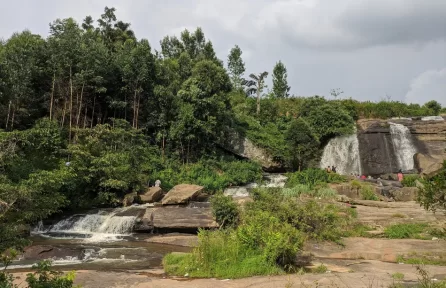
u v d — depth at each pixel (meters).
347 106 41.62
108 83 31.56
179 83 37.22
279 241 11.05
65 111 27.95
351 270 11.25
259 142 35.19
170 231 18.83
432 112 43.41
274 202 16.08
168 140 32.09
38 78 27.91
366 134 36.75
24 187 12.61
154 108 32.88
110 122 32.62
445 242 14.12
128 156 25.09
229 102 36.66
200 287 9.26
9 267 12.41
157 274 11.01
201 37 56.72
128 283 9.78
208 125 31.70
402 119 39.19
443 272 10.84
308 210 15.59
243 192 27.84
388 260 12.94
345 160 36.41
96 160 22.88
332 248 14.12
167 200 22.44
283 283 9.47
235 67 61.62
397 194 22.89
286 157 34.44
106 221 19.48
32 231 18.95
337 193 21.59
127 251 15.08
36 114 28.05
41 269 5.56
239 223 15.91
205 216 18.91
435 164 30.91
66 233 18.84
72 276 5.39
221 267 10.76
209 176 29.42
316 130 36.97
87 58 28.05
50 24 28.77
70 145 23.47
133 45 37.53
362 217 17.41
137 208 21.52
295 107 43.75
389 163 35.41
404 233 15.45
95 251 14.84
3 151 17.33
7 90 24.23
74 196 22.20
